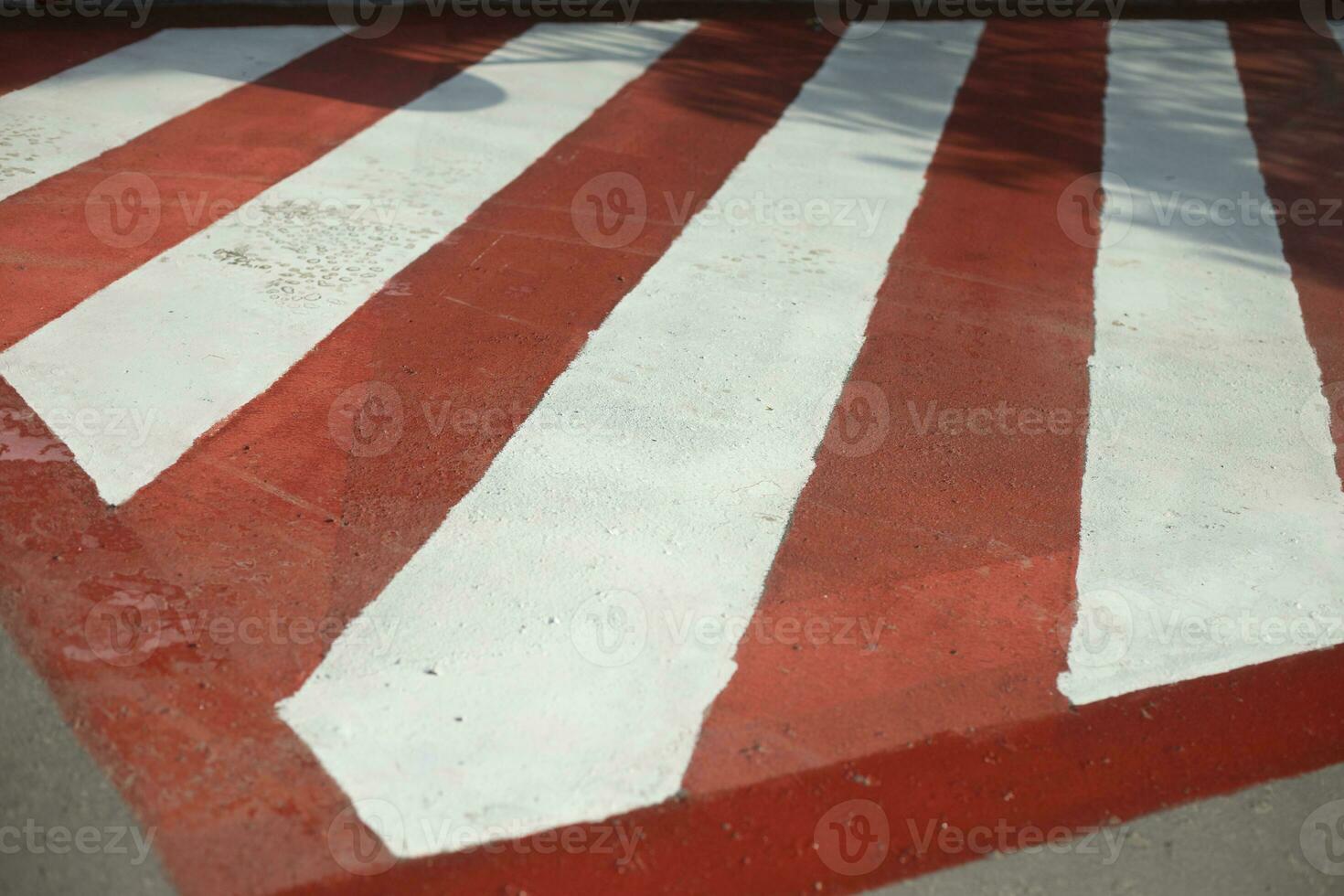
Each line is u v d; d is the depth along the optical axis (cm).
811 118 634
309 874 227
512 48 705
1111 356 431
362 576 302
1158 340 444
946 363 419
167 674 268
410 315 423
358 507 326
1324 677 292
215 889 223
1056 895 234
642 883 230
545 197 521
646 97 646
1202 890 237
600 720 265
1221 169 602
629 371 399
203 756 249
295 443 350
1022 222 533
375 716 262
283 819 238
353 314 421
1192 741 272
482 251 471
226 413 361
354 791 245
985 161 595
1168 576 323
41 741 249
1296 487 364
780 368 408
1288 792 261
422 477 340
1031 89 695
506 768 252
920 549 327
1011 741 269
